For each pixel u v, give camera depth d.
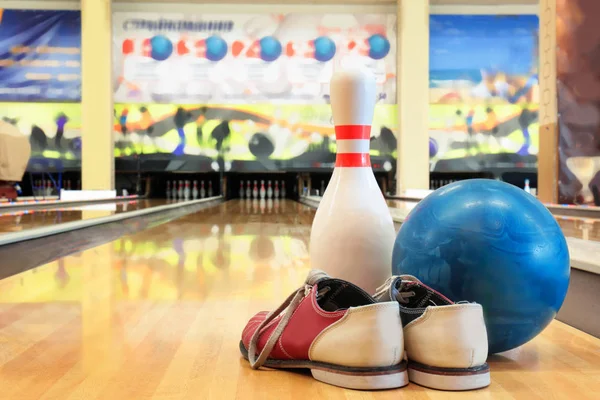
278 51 7.89
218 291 1.76
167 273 2.12
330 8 7.92
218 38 7.87
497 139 7.79
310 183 9.14
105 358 1.07
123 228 4.11
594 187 4.47
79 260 2.49
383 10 7.94
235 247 2.97
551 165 4.56
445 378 0.90
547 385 0.93
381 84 7.94
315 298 0.99
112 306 1.54
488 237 1.05
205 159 7.83
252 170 7.85
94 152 7.67
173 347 1.15
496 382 0.94
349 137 1.41
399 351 0.92
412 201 6.91
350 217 1.36
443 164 7.78
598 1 4.35
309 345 0.96
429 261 1.09
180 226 4.37
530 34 7.81
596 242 1.89
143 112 7.79
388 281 1.04
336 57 7.91
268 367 1.03
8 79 7.68
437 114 7.79
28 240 2.79
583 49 4.42
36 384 0.92
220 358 1.08
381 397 0.87
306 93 7.90
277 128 7.86
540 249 1.05
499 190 1.12
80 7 7.78
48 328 1.30
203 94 7.86
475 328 0.91
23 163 5.94
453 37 7.82
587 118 4.45
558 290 1.08
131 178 8.65
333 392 0.90
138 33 7.82
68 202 6.48
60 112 7.70
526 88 7.81
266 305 1.56
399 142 7.82
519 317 1.05
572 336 1.27
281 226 4.36
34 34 7.71
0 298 1.65
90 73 7.66
